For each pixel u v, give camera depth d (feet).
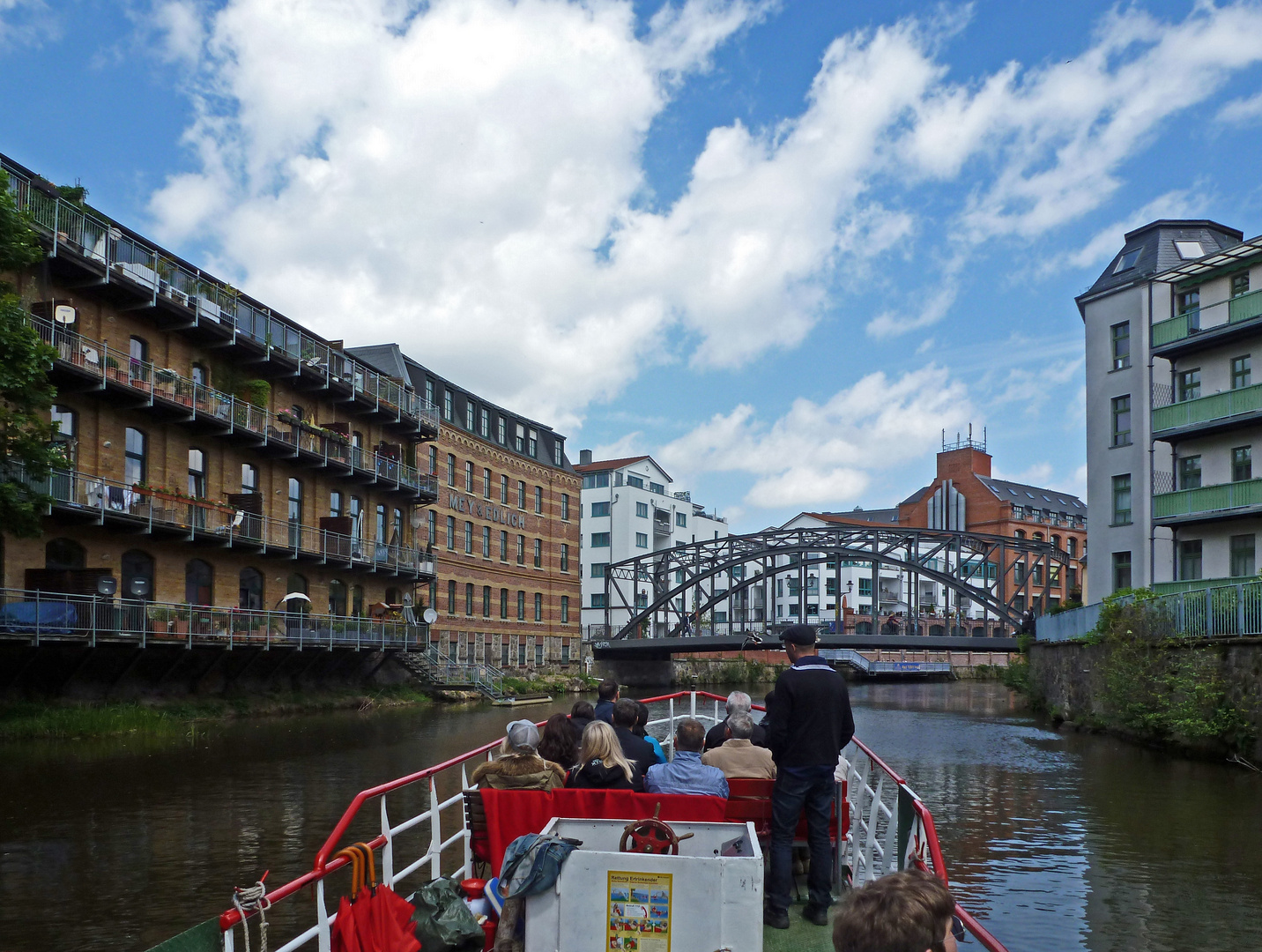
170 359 97.96
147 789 53.67
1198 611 76.28
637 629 227.61
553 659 190.29
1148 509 108.06
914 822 16.46
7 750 66.85
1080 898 34.99
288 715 103.50
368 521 133.39
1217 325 102.37
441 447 154.51
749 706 23.77
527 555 183.73
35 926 30.40
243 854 39.32
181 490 98.27
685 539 316.19
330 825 44.80
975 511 317.01
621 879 14.24
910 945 7.60
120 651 88.94
